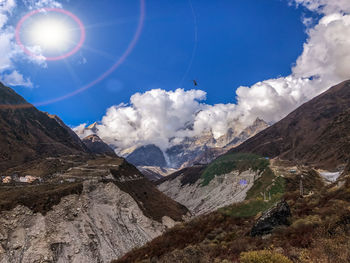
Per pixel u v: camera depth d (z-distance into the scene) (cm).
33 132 18738
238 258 1841
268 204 3678
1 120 17150
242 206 3872
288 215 2391
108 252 5816
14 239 4984
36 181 8888
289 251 1602
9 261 4622
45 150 16912
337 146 13425
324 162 12656
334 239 1487
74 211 6412
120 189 8738
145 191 10875
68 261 5084
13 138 16162
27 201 5862
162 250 3284
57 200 6359
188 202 18238
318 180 7550
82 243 5603
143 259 3250
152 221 8356
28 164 12012
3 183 8312
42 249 5000
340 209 1970
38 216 5647
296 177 7488
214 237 2952
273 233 2152
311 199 2823
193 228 3625
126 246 6456
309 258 1358
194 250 2364
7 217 5266
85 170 10319
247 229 2720
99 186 8369
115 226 7000
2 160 13662
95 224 6506
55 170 10744
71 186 7288
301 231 1905
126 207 8212
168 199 11938
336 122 16788
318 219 2020
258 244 2052
